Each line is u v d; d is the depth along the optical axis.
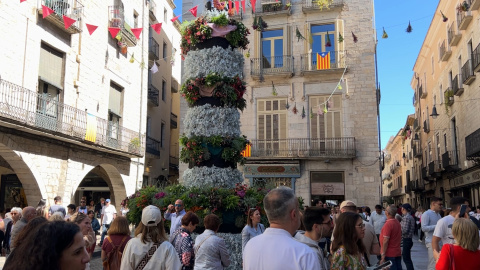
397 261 7.04
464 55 21.89
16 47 13.50
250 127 23.20
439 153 29.28
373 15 22.53
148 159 24.98
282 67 23.08
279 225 2.81
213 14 9.41
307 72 22.47
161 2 27.84
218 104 9.02
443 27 26.64
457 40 22.80
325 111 19.56
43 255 1.78
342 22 22.64
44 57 14.98
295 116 22.77
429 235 7.62
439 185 29.67
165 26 28.84
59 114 15.25
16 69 13.48
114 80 19.66
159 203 8.09
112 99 19.72
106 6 19.03
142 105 22.69
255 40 23.62
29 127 13.12
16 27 13.53
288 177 22.22
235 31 9.23
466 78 20.62
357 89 22.17
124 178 20.44
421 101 36.72
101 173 20.86
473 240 4.08
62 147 15.71
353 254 3.59
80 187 23.05
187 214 5.30
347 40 22.56
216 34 9.19
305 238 3.71
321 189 21.97
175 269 3.86
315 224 3.76
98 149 17.84
